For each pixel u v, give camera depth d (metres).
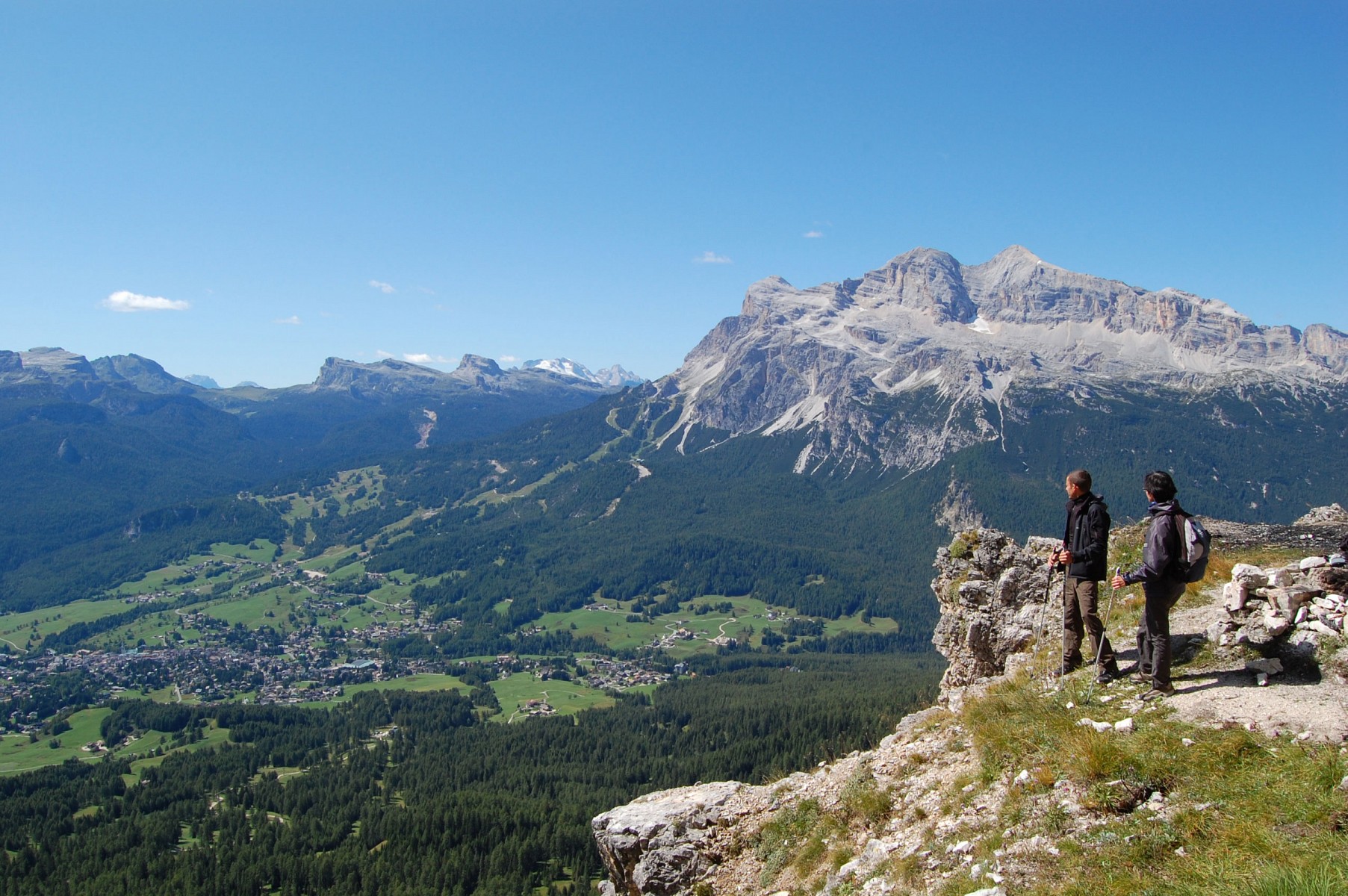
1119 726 14.74
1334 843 10.24
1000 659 24.47
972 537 27.36
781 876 18.08
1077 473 17.89
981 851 13.57
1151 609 15.58
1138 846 11.67
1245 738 12.92
